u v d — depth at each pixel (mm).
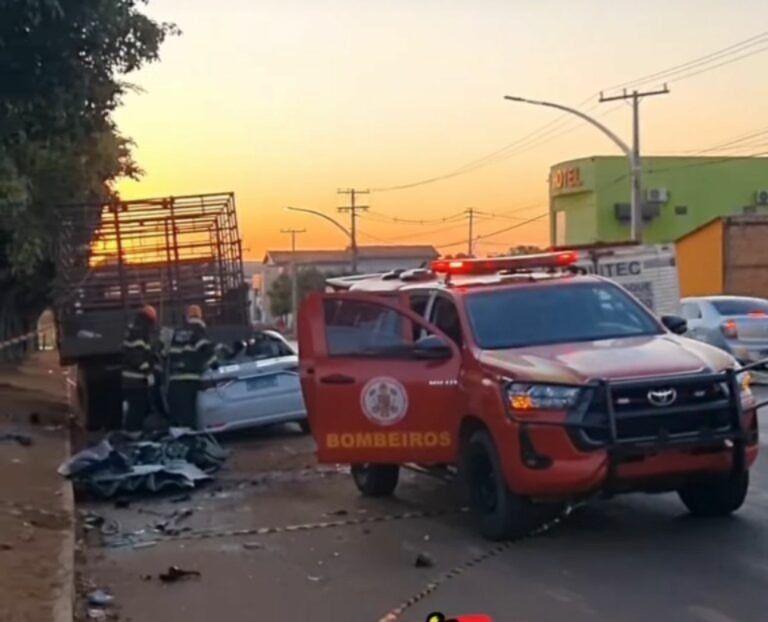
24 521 10742
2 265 24500
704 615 7348
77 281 19844
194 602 8328
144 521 11336
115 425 19125
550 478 9008
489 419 9445
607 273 22188
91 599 8383
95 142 20578
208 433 15484
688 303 25438
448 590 8258
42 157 18828
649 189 60875
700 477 9234
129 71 14094
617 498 10961
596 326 10445
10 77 11883
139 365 17250
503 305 10508
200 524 11086
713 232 46094
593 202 61531
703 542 9219
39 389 28141
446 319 10703
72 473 12898
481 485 9883
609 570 8547
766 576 8188
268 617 7867
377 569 9031
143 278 20109
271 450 15875
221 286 20391
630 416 8953
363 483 12023
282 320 88062
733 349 23891
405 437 10445
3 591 8203
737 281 45438
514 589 8188
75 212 19984
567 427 8953
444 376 10250
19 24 11117
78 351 18797
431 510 11227
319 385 10789
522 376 9242
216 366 16547
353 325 10852
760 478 11820
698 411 9062
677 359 9336
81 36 11648
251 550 9914
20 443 16328
